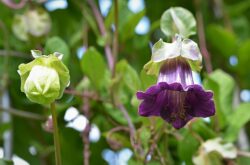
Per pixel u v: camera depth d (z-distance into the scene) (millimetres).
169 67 419
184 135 558
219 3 759
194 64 420
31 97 395
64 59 545
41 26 643
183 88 401
